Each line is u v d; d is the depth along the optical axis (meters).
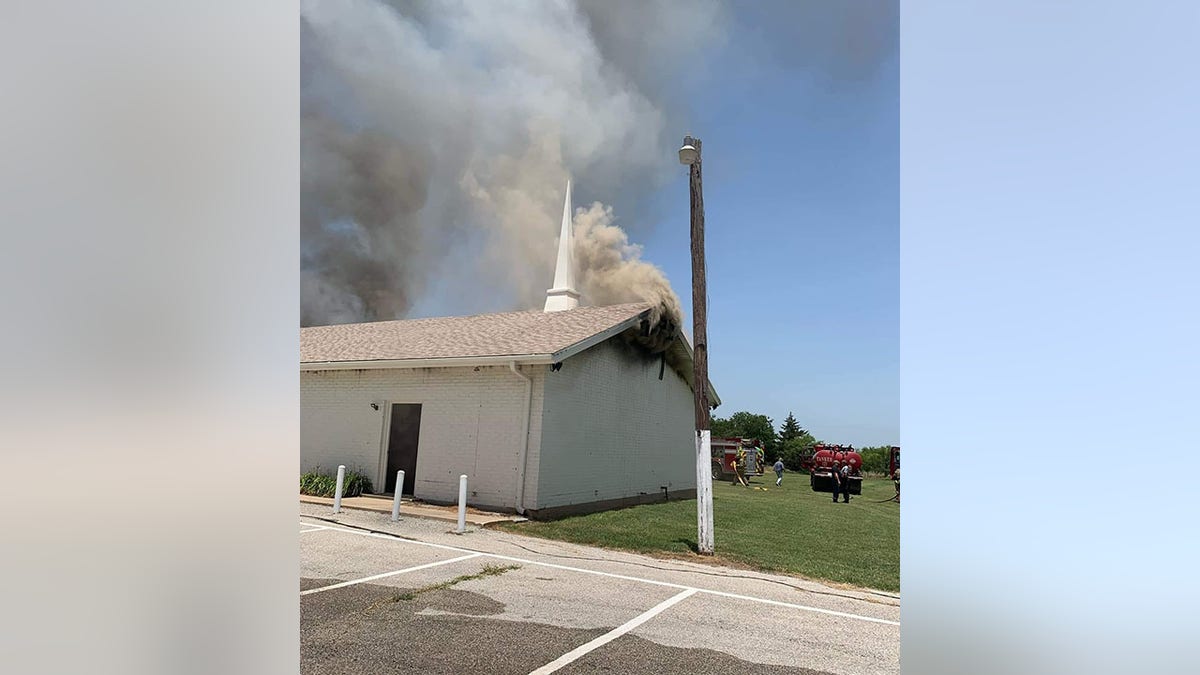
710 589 4.44
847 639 3.47
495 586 4.30
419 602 3.86
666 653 3.14
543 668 2.89
